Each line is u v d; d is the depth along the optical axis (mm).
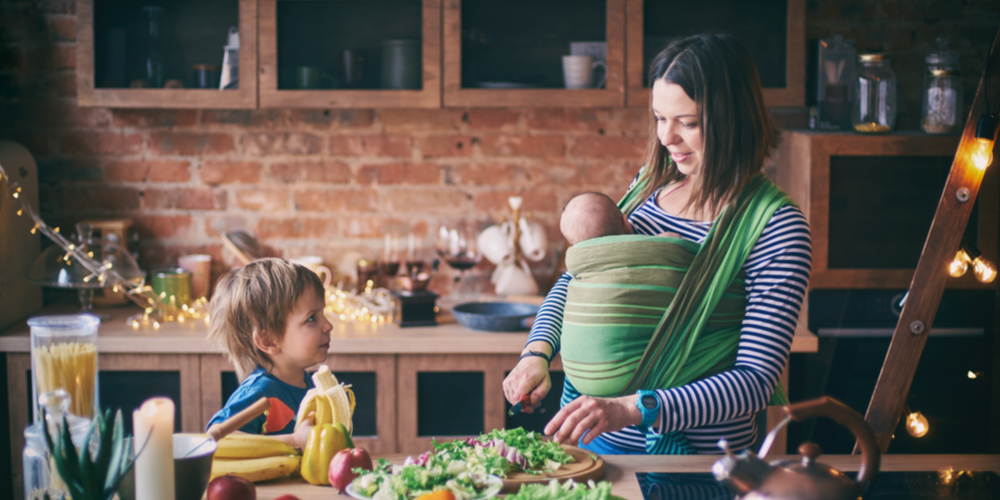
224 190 3039
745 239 1353
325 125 3018
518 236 2965
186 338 2500
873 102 2531
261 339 1517
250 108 2770
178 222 3043
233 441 1244
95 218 3020
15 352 2502
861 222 2533
